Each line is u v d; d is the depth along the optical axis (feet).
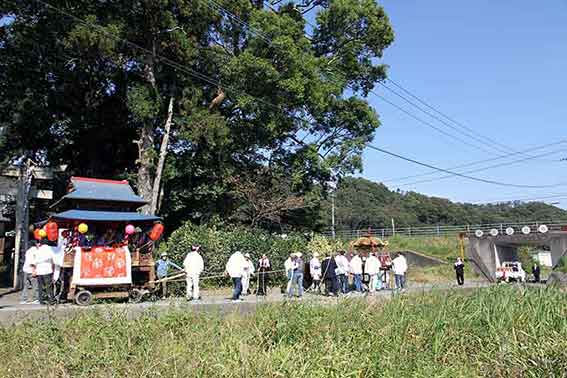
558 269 102.99
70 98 97.76
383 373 25.05
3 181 107.76
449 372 25.84
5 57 90.27
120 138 106.42
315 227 124.26
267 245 94.32
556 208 293.84
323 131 116.16
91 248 59.82
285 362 24.16
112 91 99.81
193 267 63.98
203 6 87.45
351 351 27.40
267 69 90.33
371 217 272.72
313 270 79.10
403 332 30.89
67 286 60.13
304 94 95.66
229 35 96.89
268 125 97.76
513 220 286.87
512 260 164.55
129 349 26.03
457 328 31.96
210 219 103.40
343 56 114.42
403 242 177.27
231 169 102.22
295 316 31.89
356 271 82.84
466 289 42.68
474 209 303.89
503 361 26.43
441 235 181.27
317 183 118.32
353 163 113.19
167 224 107.14
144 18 87.76
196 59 93.81
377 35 111.55
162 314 34.50
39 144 101.91
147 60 90.22
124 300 60.75
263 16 93.25
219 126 90.53
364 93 119.85
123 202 66.08
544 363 24.86
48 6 79.25
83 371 23.90
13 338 30.45
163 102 95.66
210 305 42.70
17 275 86.99
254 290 81.20
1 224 112.47
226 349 25.61
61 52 88.53
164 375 22.98
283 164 113.29
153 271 64.90
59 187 105.91
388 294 46.24
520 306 36.01
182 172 99.81
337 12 108.27
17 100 93.76
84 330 30.35
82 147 106.22
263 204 108.99
